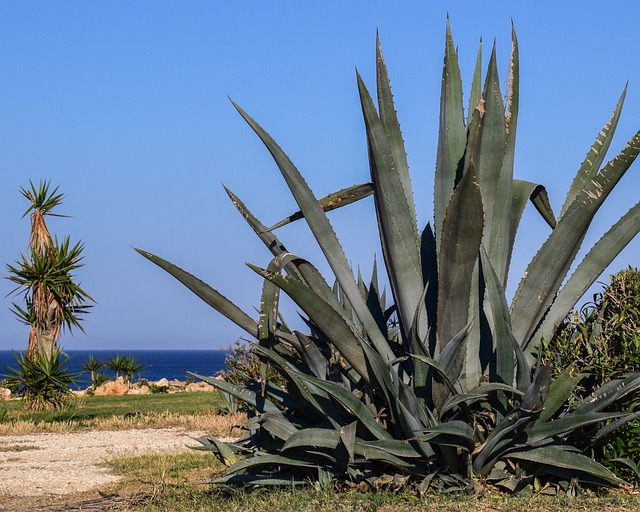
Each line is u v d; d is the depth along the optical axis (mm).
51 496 8328
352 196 6969
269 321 6910
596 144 7328
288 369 6602
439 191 7113
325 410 6836
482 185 6844
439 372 6125
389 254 6984
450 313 6473
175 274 6969
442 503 5910
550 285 6855
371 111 6637
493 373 6871
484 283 6914
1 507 7734
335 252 6914
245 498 6648
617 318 7031
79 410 19531
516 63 7031
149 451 11812
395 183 6777
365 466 6840
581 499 6074
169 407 19672
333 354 7121
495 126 6723
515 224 7262
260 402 7438
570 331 7391
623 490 6527
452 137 7133
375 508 5832
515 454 6383
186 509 6668
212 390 28922
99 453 11867
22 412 19781
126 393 27859
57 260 22312
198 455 11086
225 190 7148
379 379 6484
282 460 6793
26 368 20453
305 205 6844
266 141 6711
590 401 6562
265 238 7336
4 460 11359
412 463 6660
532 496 6168
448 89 7148
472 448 6277
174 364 164875
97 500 7953
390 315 7945
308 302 6344
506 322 6523
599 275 7008
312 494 6449
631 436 6684
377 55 7016
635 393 6797
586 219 6629
